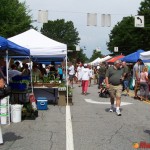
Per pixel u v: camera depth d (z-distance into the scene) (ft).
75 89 91.35
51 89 57.11
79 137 30.53
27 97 43.73
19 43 52.85
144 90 62.44
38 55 53.31
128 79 71.10
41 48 52.47
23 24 131.44
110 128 34.81
